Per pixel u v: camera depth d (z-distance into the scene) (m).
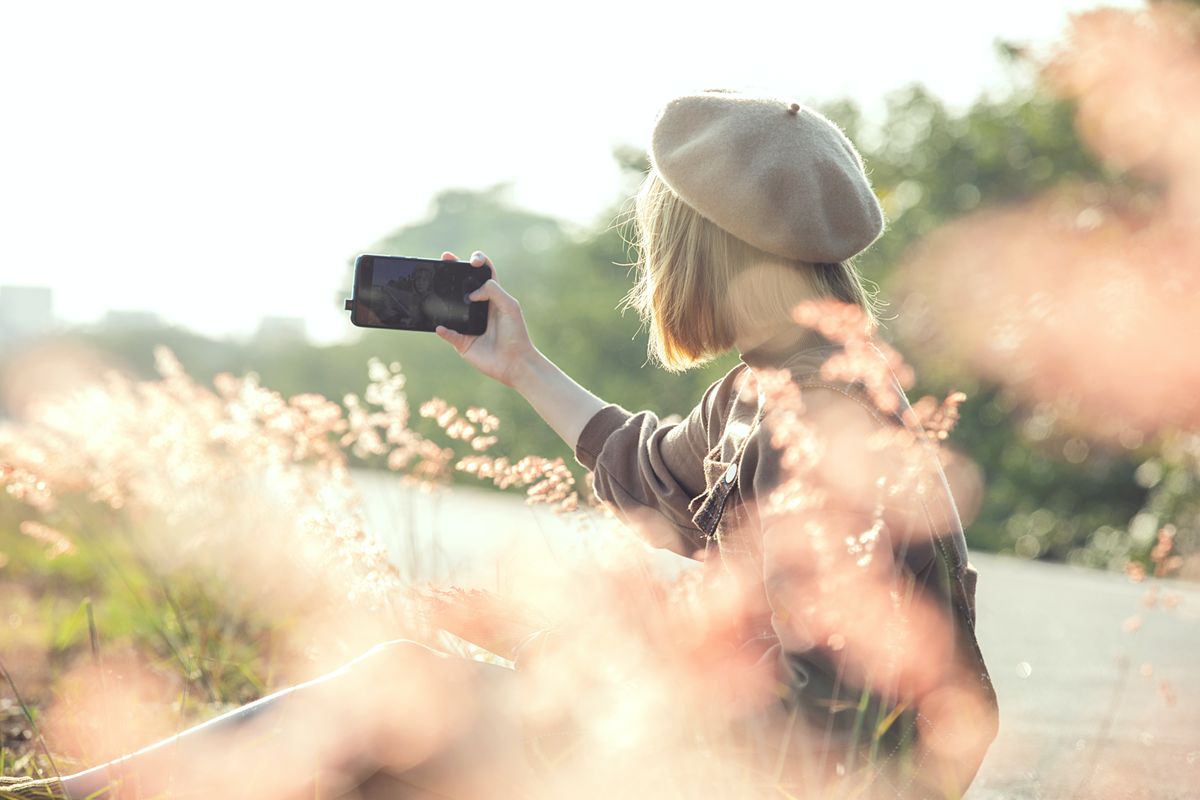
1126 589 8.92
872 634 1.94
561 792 2.09
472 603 2.37
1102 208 15.66
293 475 4.08
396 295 2.91
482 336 2.94
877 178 21.33
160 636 4.65
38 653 4.86
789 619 1.97
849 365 2.06
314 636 3.95
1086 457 17.22
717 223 2.27
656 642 2.19
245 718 2.16
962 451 18.28
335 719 2.12
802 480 1.99
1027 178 19.30
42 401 5.30
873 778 1.98
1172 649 6.03
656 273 2.41
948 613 2.10
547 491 2.78
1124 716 4.42
